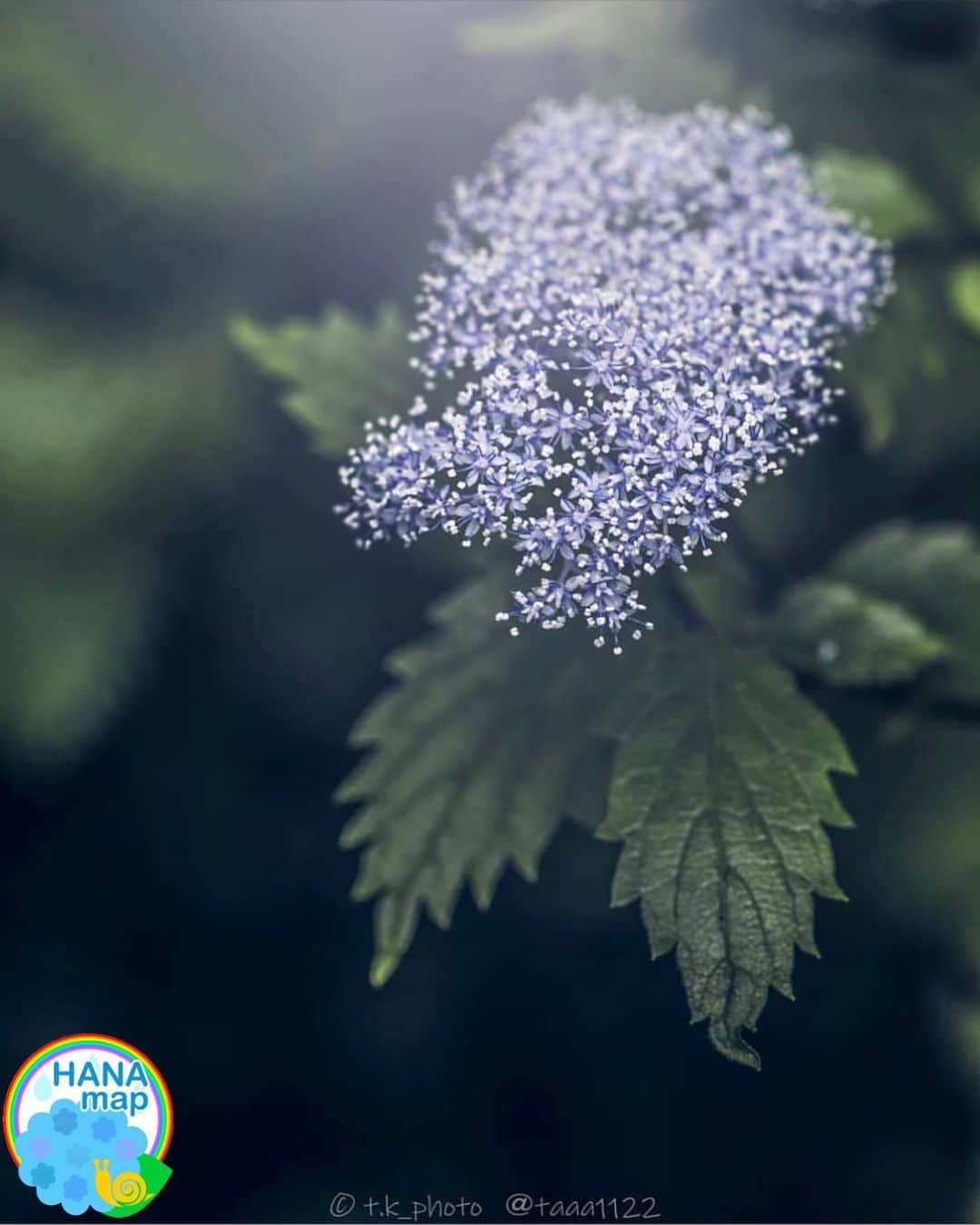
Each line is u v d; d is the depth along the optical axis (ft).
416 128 2.36
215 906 3.37
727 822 1.64
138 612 2.89
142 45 2.48
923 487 2.30
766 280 1.68
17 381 2.76
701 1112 3.32
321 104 2.43
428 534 1.74
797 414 1.64
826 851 1.63
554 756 1.75
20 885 3.35
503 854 1.74
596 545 1.57
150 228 2.70
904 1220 3.18
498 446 1.58
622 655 1.76
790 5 2.06
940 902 2.74
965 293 1.92
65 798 3.32
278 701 3.14
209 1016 3.34
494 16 2.17
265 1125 3.31
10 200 2.67
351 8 2.30
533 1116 3.32
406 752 1.76
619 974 3.33
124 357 2.80
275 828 3.34
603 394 1.60
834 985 3.23
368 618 3.01
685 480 1.57
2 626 2.79
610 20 1.99
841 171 1.93
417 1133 3.31
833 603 1.78
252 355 1.83
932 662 1.80
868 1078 3.30
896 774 2.61
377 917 1.75
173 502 2.83
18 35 2.49
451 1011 3.36
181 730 3.23
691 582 1.78
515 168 1.75
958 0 2.08
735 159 1.75
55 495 2.73
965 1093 3.26
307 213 2.54
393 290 2.31
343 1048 3.35
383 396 1.82
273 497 2.89
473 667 1.77
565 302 1.63
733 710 1.67
